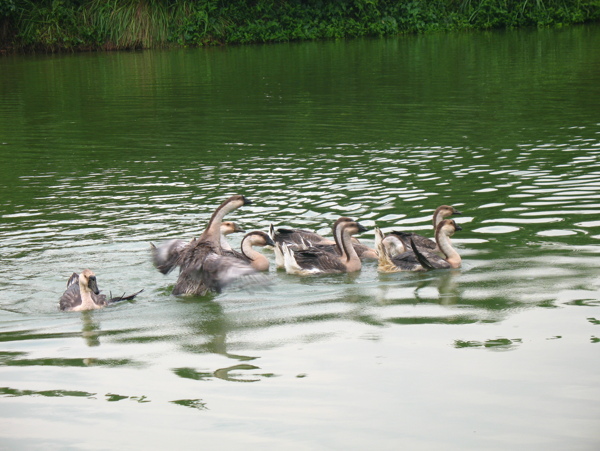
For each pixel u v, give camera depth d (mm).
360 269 12570
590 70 31203
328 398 7535
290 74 33656
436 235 12055
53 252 13016
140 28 45219
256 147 20578
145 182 17406
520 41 42062
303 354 8625
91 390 7883
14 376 8273
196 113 25625
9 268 12312
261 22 47344
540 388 7566
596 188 15359
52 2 46031
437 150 19359
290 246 13125
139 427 7098
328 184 16688
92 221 14625
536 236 12867
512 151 18828
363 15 48688
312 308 10359
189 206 15430
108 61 40344
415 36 47031
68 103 28297
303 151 19891
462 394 7512
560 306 9797
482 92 27359
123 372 8305
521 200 14875
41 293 11367
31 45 45219
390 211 14727
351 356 8508
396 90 28531
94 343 9266
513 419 7035
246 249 12781
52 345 9227
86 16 45812
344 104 26266
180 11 46000
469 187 15938
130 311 10594
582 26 47594
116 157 20000
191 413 7336
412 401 7418
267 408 7383
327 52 41000
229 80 32531
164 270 11773
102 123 24516
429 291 10852
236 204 12039
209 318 10109
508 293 10445
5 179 18047
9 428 7141
